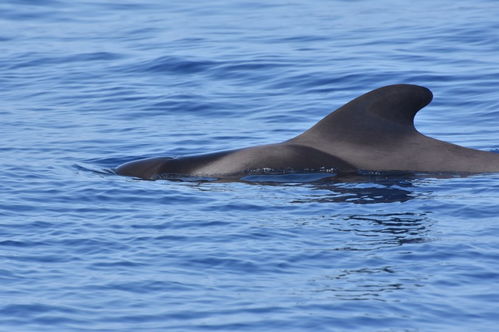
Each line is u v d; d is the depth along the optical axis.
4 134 68.88
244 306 34.91
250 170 54.88
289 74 85.50
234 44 99.88
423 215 45.88
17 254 40.34
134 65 92.62
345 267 38.78
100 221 45.41
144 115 75.31
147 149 64.38
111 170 57.66
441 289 36.47
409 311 34.56
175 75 88.25
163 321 33.66
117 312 34.38
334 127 57.44
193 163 56.00
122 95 81.88
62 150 63.88
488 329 33.28
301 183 52.44
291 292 36.22
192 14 121.56
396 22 110.19
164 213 46.78
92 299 35.47
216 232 43.38
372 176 53.62
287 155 55.66
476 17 109.38
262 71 87.12
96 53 98.75
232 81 85.00
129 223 45.03
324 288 36.59
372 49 94.75
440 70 84.50
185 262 39.41
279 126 70.88
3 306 34.62
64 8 126.44
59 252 40.72
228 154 56.38
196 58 92.69
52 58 97.44
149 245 41.59
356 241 41.94
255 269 38.59
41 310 34.38
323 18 115.62
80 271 38.34
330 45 97.88
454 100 76.25
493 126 69.25
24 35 109.81
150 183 53.25
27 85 87.06
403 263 39.12
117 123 72.69
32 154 62.31
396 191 50.38
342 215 46.00
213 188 51.78
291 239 42.25
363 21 112.19
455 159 55.31
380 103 57.06
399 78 82.38
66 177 54.84
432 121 71.19
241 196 49.88
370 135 56.53
